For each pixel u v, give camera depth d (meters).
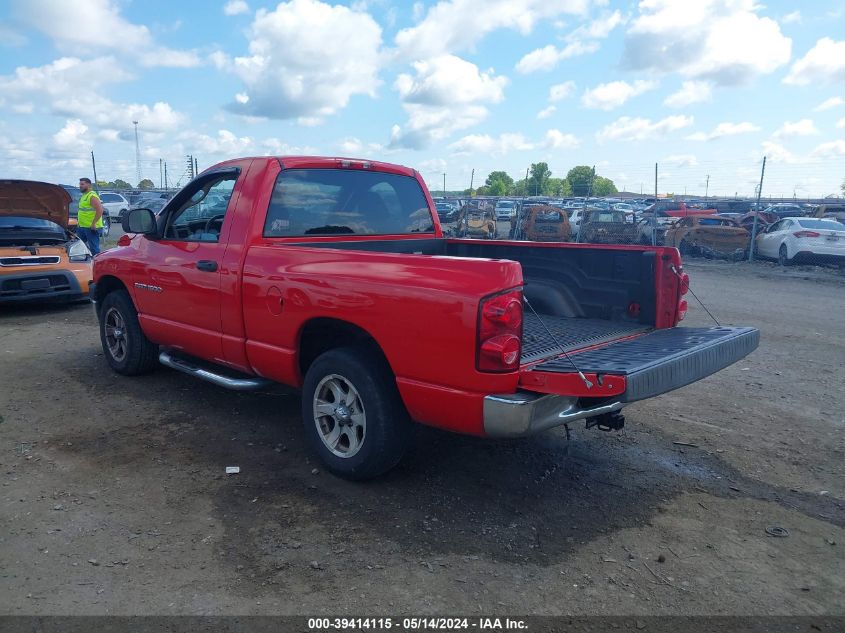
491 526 3.66
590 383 3.26
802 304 11.91
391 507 3.84
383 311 3.71
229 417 5.26
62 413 5.29
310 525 3.62
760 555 3.43
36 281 9.29
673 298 4.66
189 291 5.04
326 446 4.18
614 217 20.91
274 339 4.40
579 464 4.52
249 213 4.62
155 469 4.29
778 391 6.29
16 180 8.96
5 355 7.08
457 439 4.89
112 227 31.67
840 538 3.62
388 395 3.90
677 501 4.01
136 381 6.15
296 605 2.94
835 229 18.33
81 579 3.09
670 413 5.62
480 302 3.33
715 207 33.69
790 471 4.48
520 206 22.92
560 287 5.17
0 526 3.54
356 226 5.20
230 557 3.30
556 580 3.17
